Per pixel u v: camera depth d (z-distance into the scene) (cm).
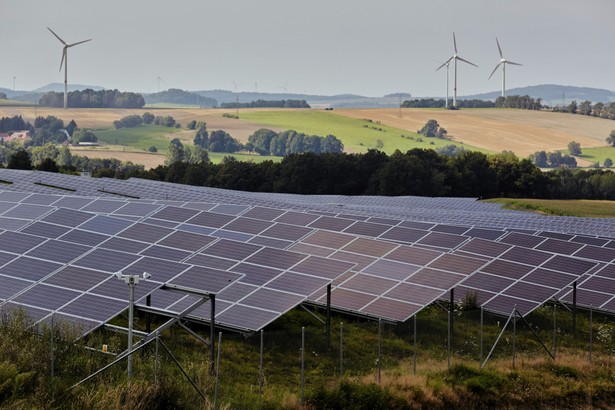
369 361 3800
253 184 15962
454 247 5219
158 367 3197
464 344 4169
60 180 9075
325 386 3444
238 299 3716
